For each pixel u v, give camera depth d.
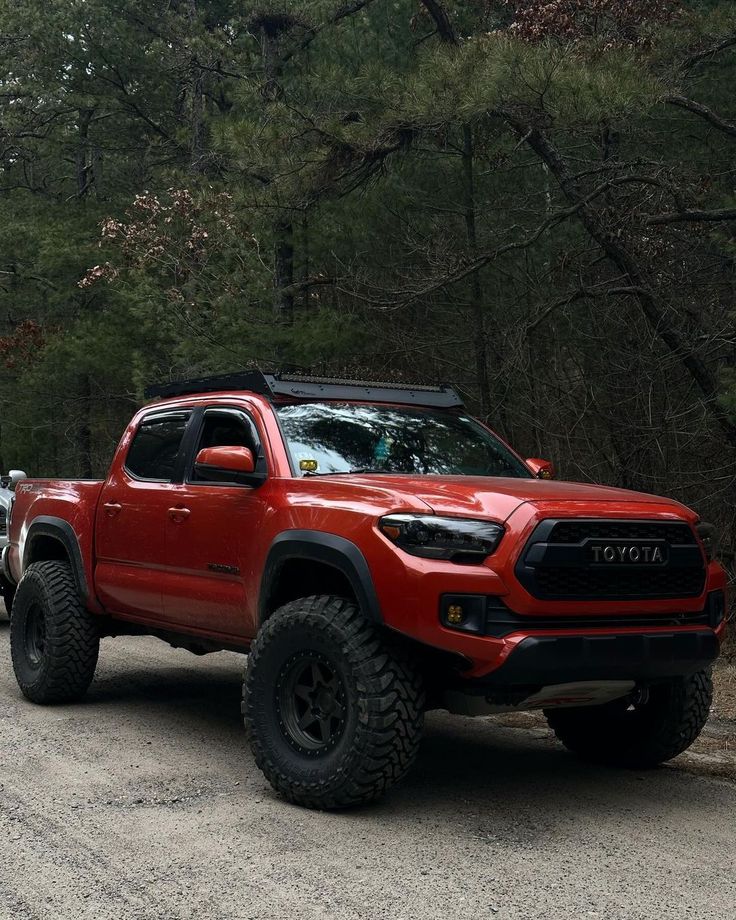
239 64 19.20
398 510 4.88
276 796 5.20
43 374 21.91
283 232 14.35
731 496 11.00
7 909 3.81
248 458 5.53
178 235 15.49
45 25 21.11
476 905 3.85
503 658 4.62
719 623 5.38
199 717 7.05
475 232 14.19
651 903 3.90
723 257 11.86
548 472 6.44
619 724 5.91
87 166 26.72
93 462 25.53
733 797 5.37
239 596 5.74
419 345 14.89
